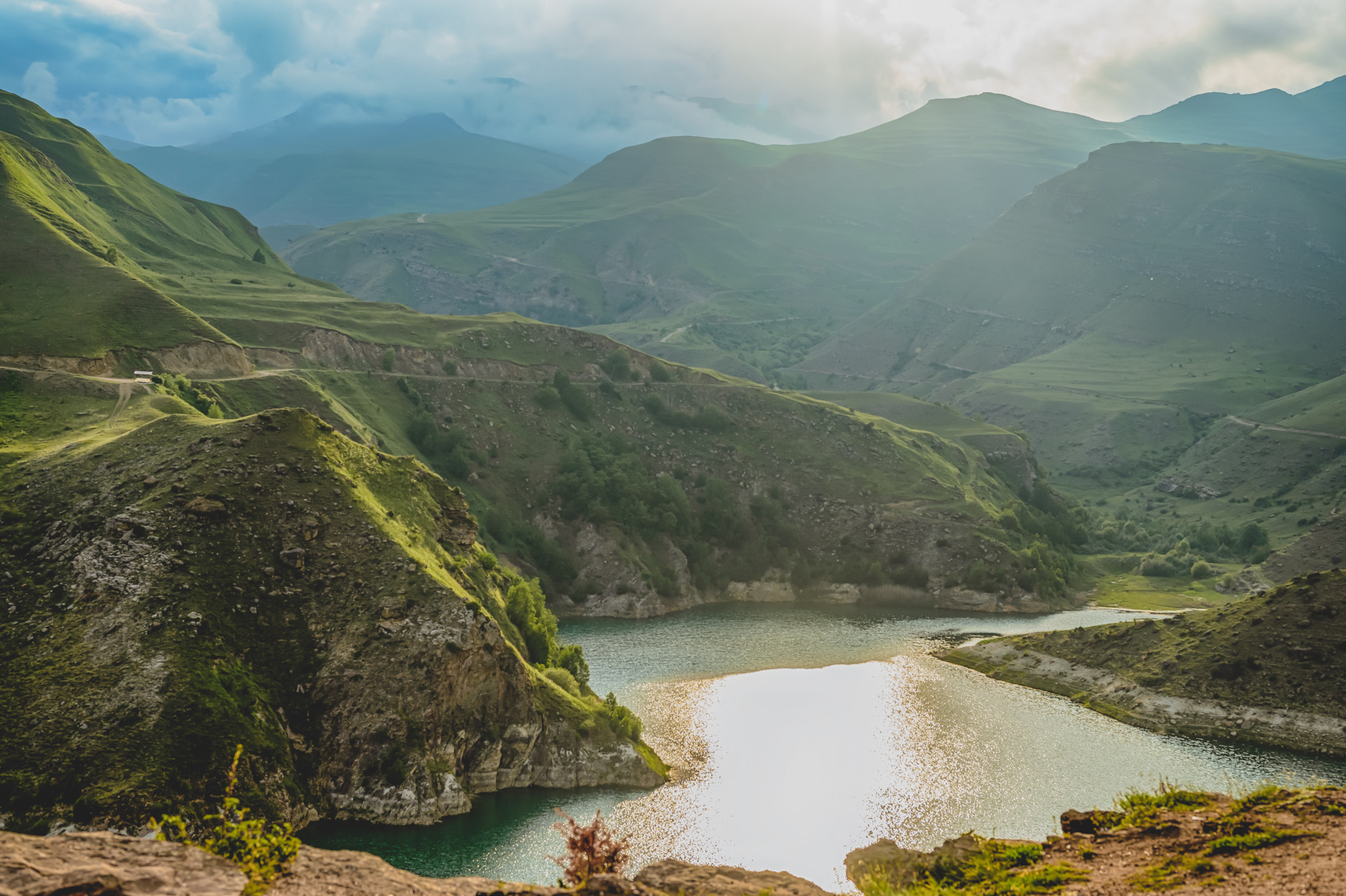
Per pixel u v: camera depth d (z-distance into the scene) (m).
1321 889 18.44
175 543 84.56
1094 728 112.88
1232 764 99.12
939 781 94.44
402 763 79.56
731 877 23.17
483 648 88.69
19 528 87.75
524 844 75.81
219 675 76.31
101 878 16.06
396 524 100.00
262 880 18.09
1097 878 21.52
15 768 65.88
